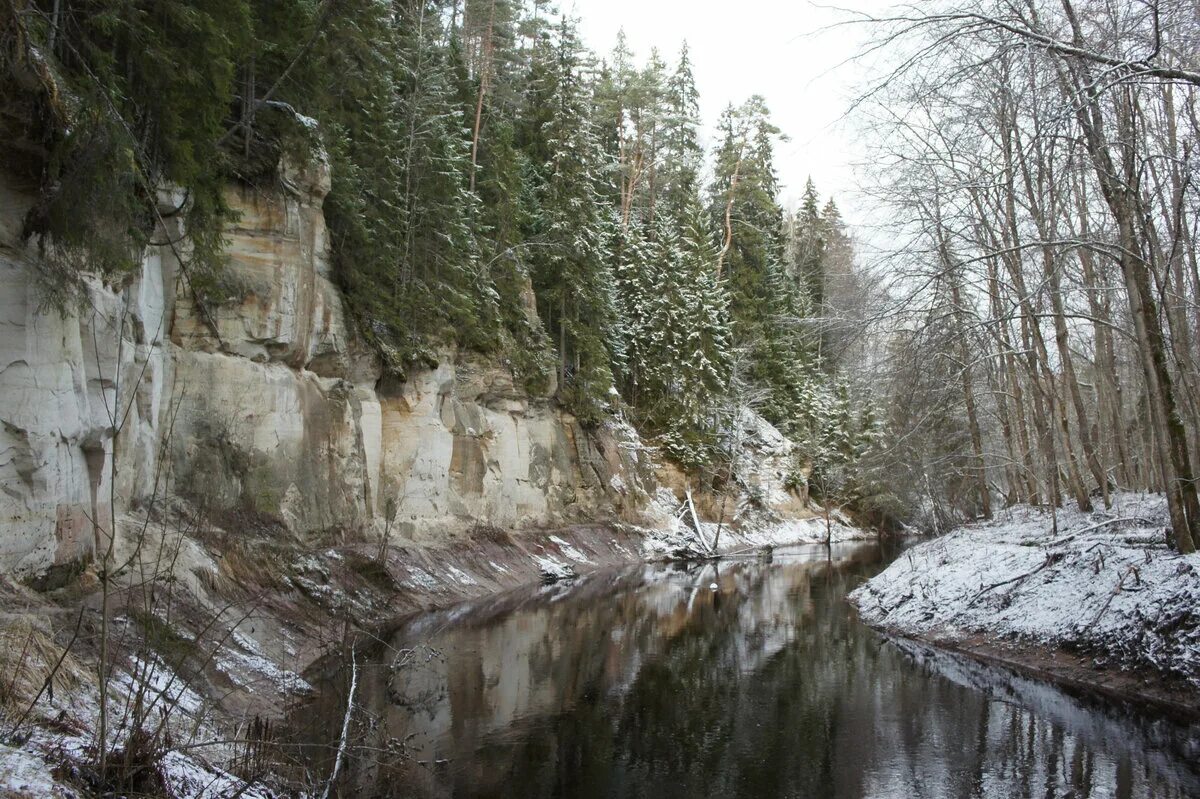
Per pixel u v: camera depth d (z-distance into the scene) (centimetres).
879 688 1577
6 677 695
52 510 1120
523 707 1423
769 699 1506
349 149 2581
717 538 4553
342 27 2008
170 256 1692
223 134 1633
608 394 4406
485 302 3369
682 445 4969
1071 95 1080
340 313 2306
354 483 2305
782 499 5816
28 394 1072
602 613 2450
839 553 4850
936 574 2386
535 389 3716
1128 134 1406
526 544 3362
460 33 4497
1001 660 1720
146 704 906
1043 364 2441
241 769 832
